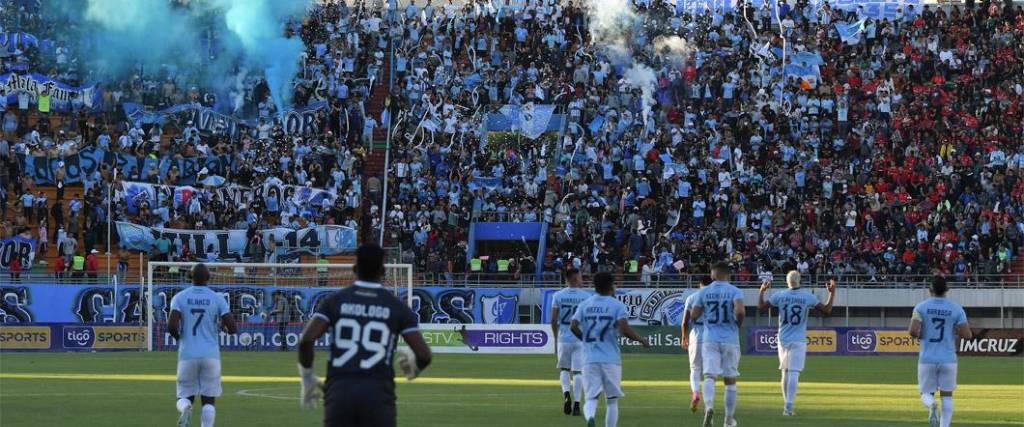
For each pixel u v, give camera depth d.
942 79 92.38
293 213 76.12
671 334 70.88
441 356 66.44
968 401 40.19
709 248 76.00
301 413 33.81
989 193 80.88
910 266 75.75
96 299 69.25
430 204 80.19
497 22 96.56
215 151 80.62
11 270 69.88
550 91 90.56
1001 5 100.56
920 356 28.97
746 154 85.06
